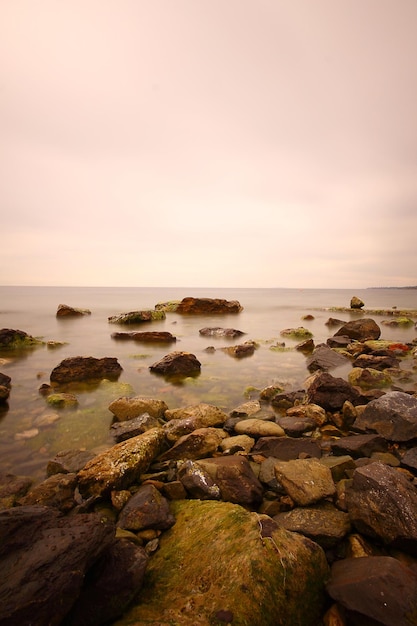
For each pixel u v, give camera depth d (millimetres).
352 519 4297
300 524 4316
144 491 4961
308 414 8828
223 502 4680
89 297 106000
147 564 3668
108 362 14203
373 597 3023
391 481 4453
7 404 10227
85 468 5703
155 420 8312
